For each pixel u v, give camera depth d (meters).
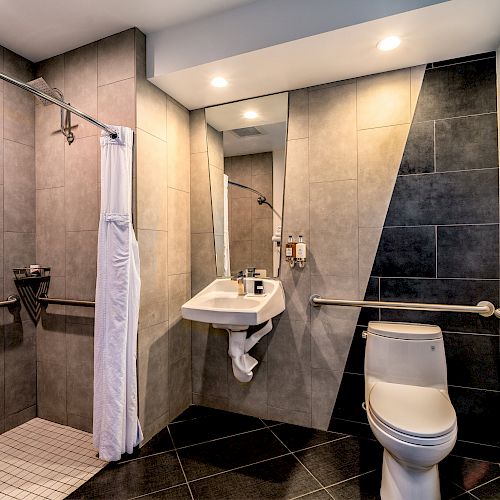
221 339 2.42
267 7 1.73
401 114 1.96
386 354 1.80
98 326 1.83
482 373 1.82
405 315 1.96
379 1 1.53
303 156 2.17
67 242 2.17
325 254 2.12
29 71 2.24
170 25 1.92
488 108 1.80
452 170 1.87
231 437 2.07
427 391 1.67
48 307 2.25
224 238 2.40
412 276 1.94
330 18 1.61
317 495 1.58
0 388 2.10
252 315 1.72
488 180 1.80
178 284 2.34
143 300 2.00
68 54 2.14
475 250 1.83
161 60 1.97
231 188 2.38
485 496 1.57
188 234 2.46
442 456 1.31
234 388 2.38
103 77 2.02
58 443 2.01
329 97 2.11
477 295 1.83
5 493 1.61
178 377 2.34
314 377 2.16
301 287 2.18
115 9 1.77
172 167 2.28
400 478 1.45
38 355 2.30
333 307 2.11
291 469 1.77
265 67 1.92
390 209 1.99
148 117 2.04
